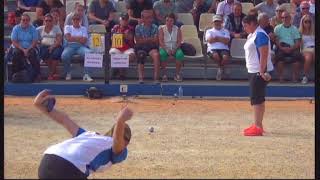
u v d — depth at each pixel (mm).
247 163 11328
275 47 20953
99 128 14859
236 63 21547
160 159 11555
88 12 22531
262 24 13867
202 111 17688
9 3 24719
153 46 20766
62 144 7137
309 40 20938
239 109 18125
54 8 22141
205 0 23609
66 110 17469
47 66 21531
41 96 7469
